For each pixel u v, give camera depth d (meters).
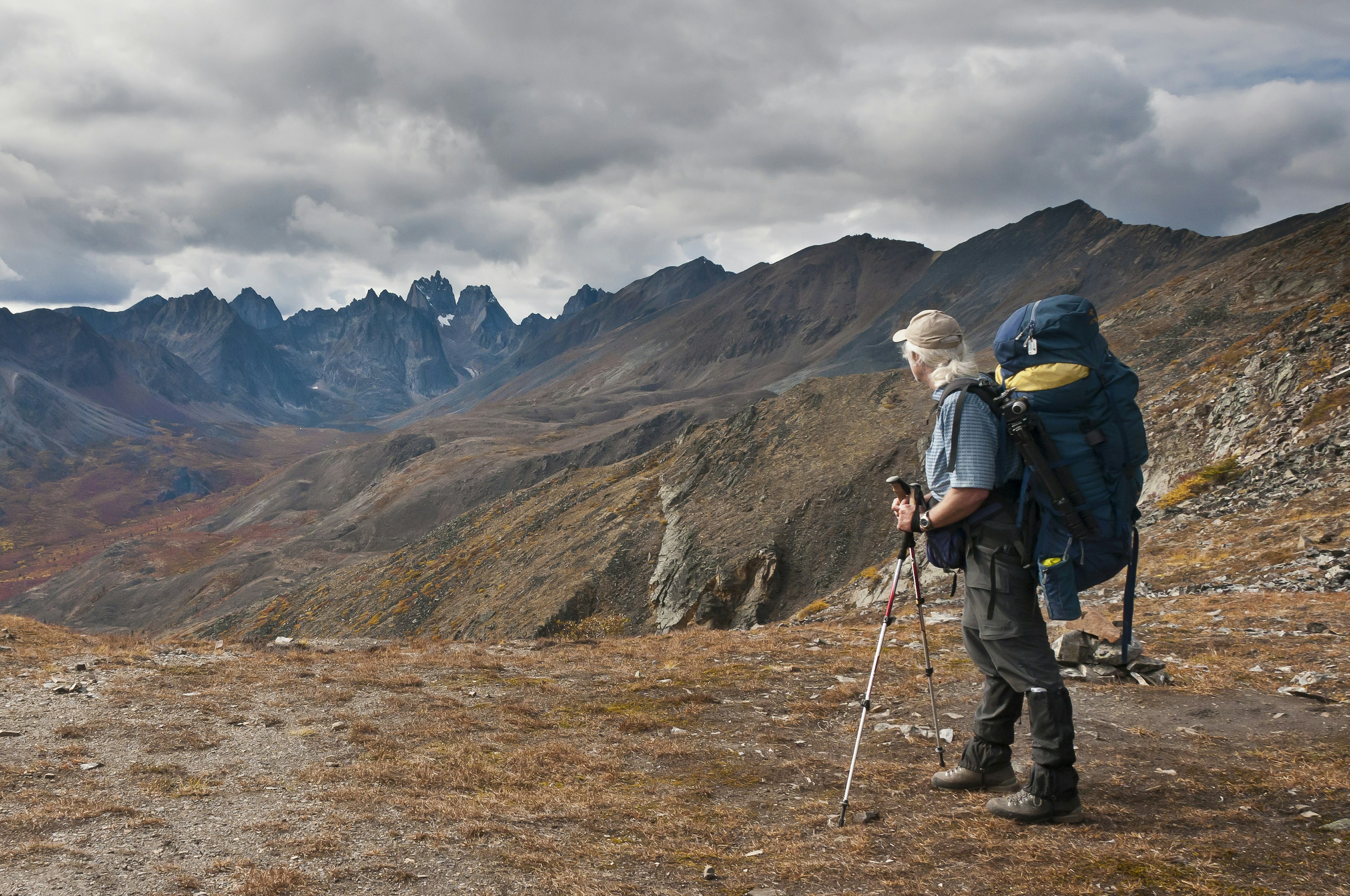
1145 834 4.21
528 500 115.31
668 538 77.94
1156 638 11.12
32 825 5.10
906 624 14.25
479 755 6.95
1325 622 11.32
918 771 5.95
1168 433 34.53
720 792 5.90
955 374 4.62
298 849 4.64
